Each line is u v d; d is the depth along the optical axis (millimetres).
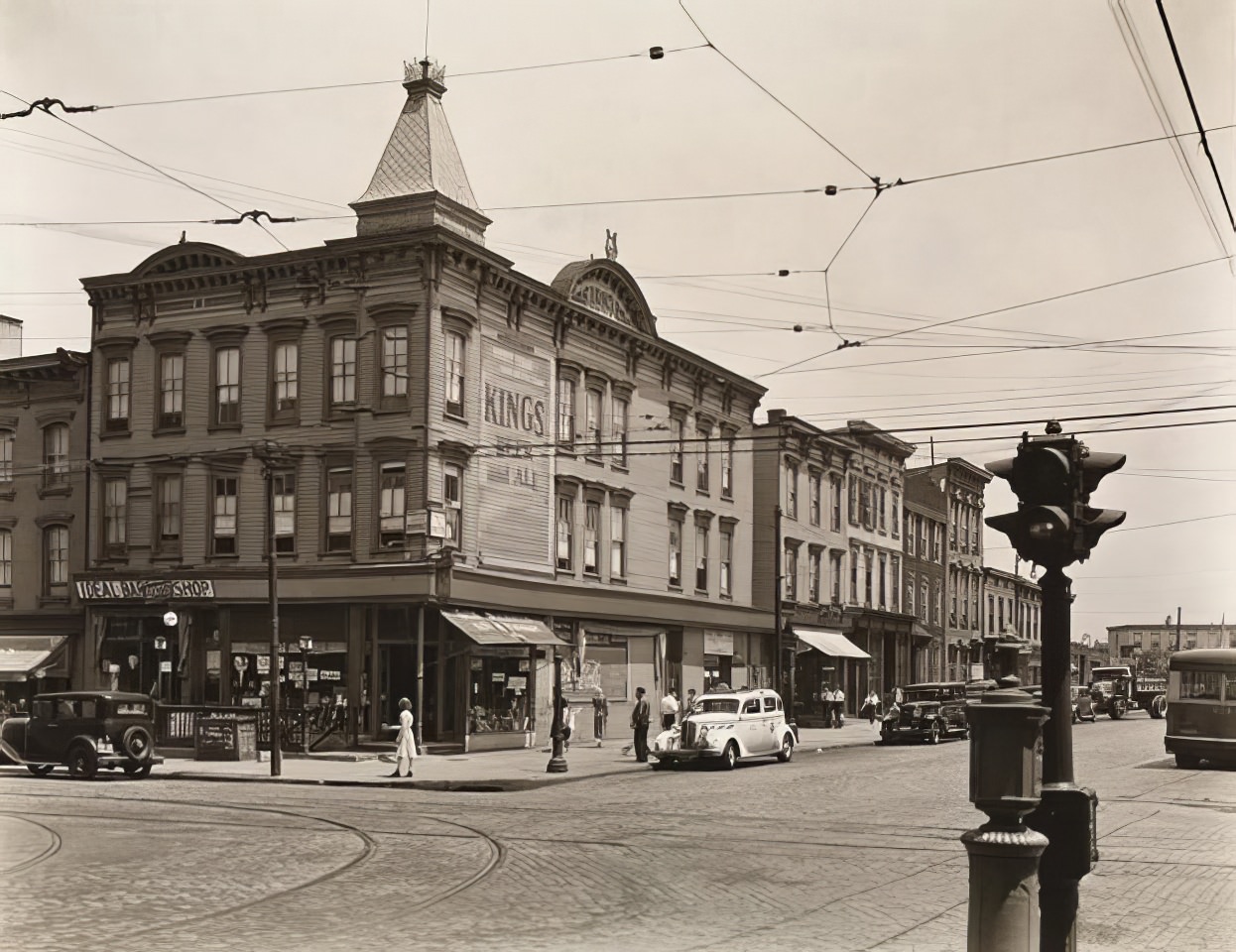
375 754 35156
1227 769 32094
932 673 72188
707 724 32594
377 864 15539
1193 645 122500
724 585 52719
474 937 11227
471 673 38094
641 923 11914
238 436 39000
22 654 42219
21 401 43875
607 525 44812
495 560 38750
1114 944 11086
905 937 11328
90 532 41125
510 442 39812
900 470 69000
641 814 21312
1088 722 62156
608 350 45281
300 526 37875
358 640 36969
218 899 13070
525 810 21984
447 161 39000
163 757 35000
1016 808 8180
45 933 11328
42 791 25984
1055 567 9203
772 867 15422
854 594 62938
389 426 36719
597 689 43438
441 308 36875
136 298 40656
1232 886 14281
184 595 39000
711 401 52406
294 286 38438
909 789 26016
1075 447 9305
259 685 38406
